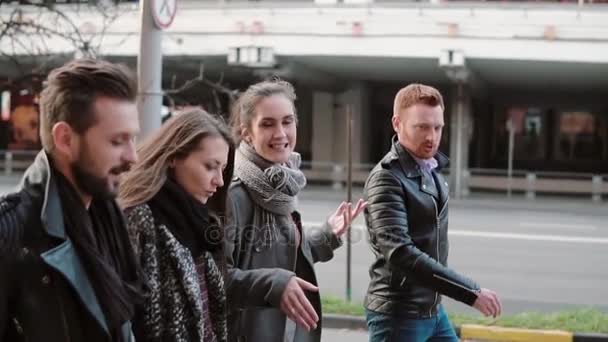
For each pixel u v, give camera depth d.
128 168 1.91
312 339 3.14
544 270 11.00
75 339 1.77
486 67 23.39
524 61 21.53
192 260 2.28
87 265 1.81
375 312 3.52
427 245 3.46
